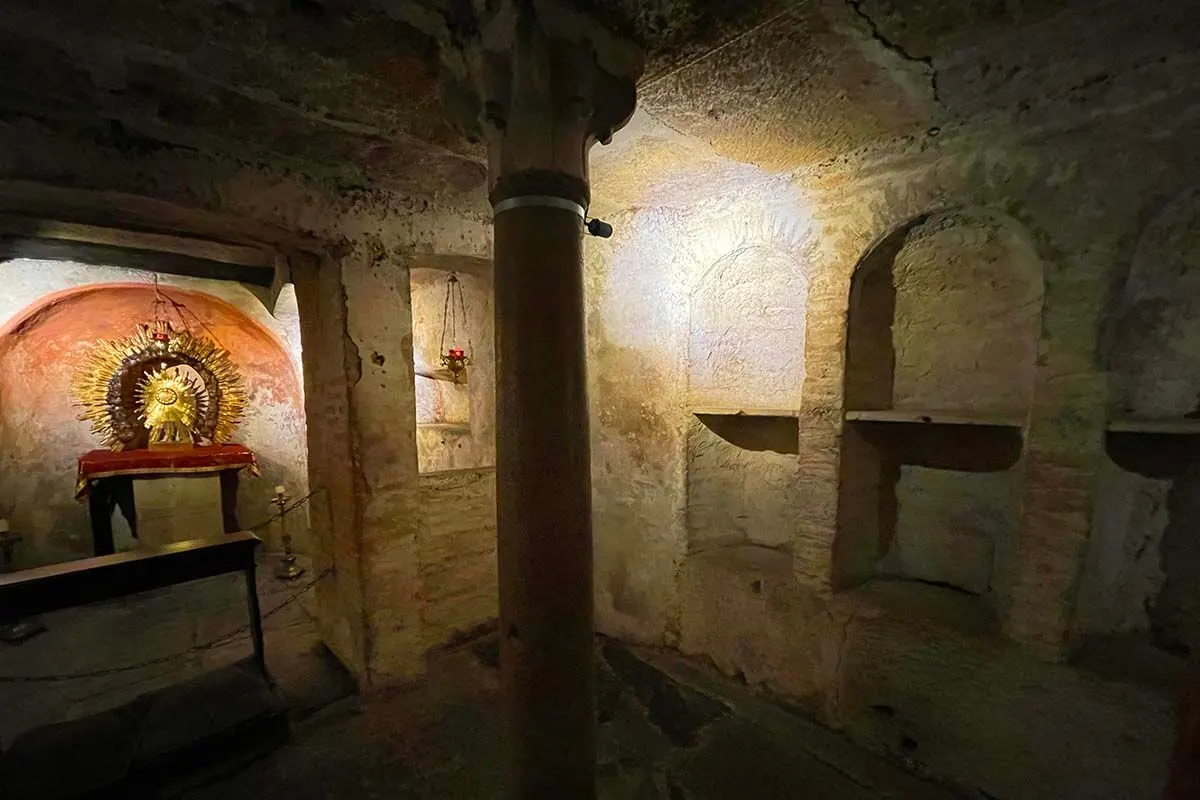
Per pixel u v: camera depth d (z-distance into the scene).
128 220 2.43
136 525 4.60
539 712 1.51
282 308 4.56
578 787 1.54
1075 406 1.91
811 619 2.64
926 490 2.69
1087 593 1.98
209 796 2.21
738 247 2.88
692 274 3.08
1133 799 1.79
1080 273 1.87
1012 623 2.08
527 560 1.49
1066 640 1.94
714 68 1.70
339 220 2.70
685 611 3.21
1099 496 1.92
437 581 3.39
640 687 2.95
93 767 2.13
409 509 3.03
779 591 2.77
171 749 2.24
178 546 2.73
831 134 2.18
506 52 1.42
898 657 2.33
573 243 1.49
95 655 3.37
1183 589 1.98
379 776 2.33
